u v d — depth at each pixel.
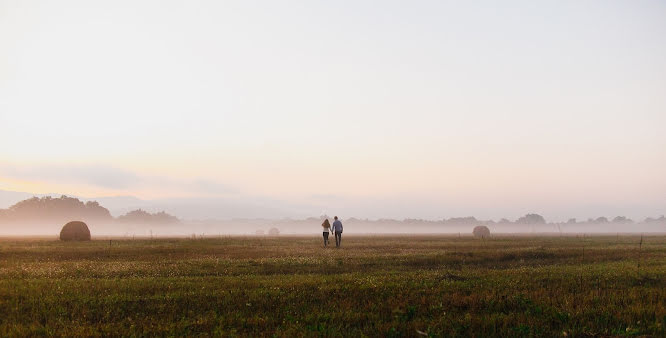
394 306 12.27
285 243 43.19
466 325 10.34
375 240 52.81
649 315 11.31
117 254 28.47
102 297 13.22
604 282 16.50
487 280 16.78
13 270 19.69
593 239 59.00
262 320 10.64
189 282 15.93
